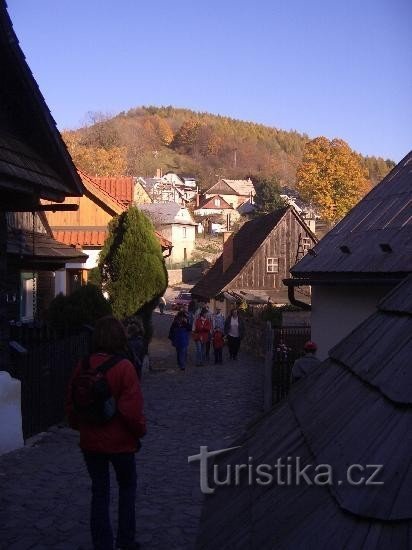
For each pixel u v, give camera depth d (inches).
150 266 726.5
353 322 444.5
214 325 884.6
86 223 978.7
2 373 331.6
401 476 68.1
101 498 184.9
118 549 195.3
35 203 356.5
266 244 1443.2
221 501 101.2
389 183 518.0
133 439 185.5
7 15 330.0
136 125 5969.5
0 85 359.9
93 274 731.4
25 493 259.1
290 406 116.8
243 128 7170.3
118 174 3410.4
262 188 3718.0
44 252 613.9
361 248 428.8
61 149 377.7
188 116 7337.6
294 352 517.3
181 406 507.5
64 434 370.3
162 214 3065.9
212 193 4904.0
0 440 324.8
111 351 188.7
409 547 61.9
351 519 67.4
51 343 394.6
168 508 246.2
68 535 215.8
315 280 450.0
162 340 1146.0
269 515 81.6
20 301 679.7
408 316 100.9
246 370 756.0
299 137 7436.0
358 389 93.4
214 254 3223.4
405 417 75.5
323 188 3277.6
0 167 311.9
